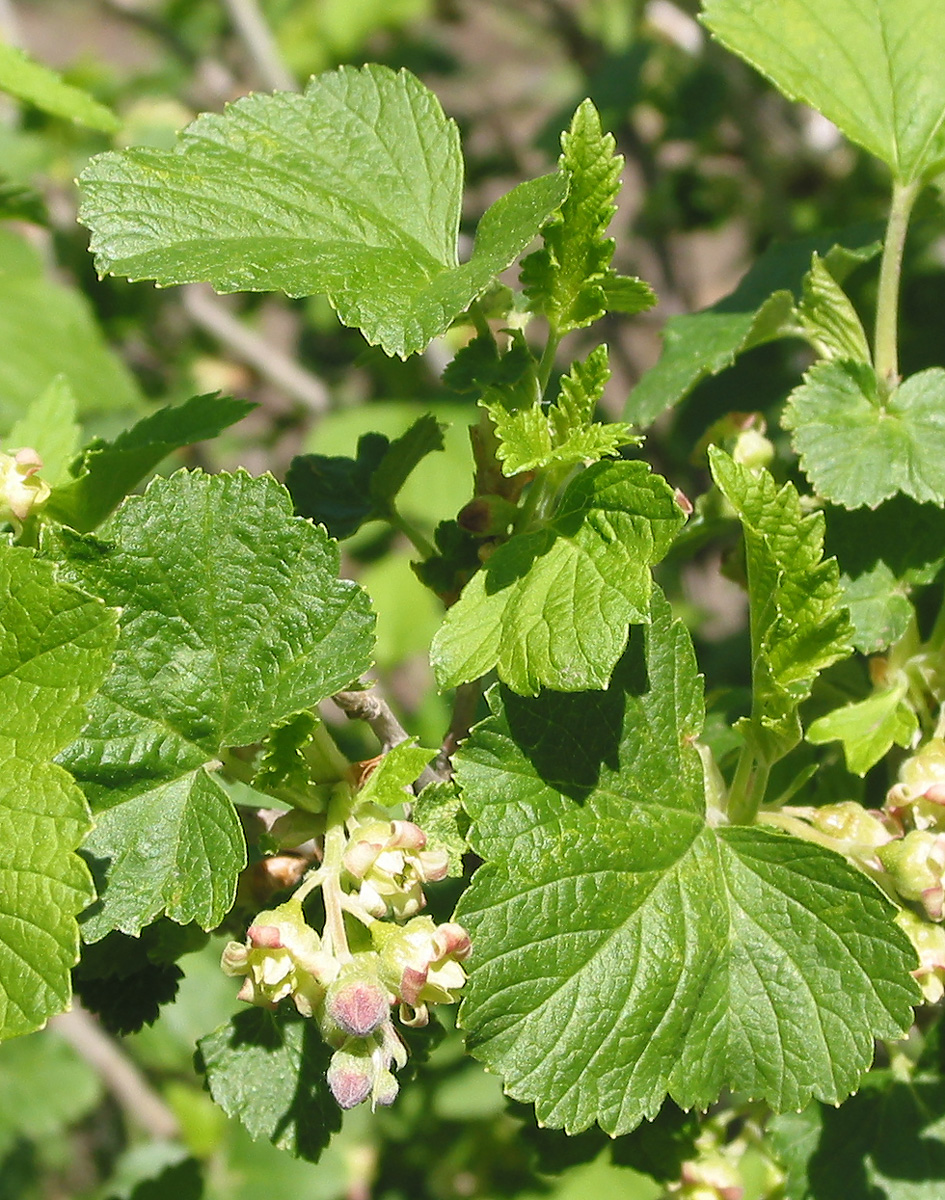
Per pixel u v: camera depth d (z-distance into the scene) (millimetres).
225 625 361
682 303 862
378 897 348
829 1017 365
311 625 362
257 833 375
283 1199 620
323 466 427
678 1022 363
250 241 368
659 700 367
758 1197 450
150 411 785
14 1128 763
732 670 568
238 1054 376
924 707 405
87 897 334
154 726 360
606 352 364
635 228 841
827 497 392
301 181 380
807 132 818
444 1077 656
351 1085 338
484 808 358
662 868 365
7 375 571
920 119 414
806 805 432
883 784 428
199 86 1004
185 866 355
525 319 378
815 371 400
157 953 387
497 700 359
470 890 356
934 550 402
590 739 363
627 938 362
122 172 371
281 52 1026
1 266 668
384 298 362
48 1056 783
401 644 778
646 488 351
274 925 345
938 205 433
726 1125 440
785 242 470
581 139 361
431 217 383
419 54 1089
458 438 740
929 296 660
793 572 364
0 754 339
